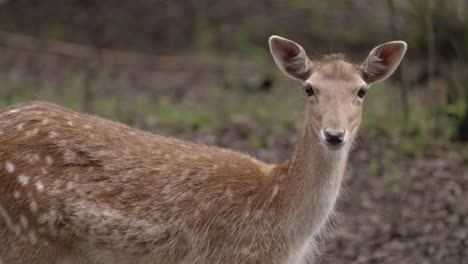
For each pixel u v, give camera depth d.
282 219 8.91
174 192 8.95
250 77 19.81
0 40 21.64
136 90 19.52
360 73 9.09
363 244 12.14
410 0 19.83
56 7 23.78
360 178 14.05
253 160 9.41
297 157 8.91
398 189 13.62
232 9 24.11
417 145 15.02
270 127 16.19
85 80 19.66
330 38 22.22
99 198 8.84
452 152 14.81
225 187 9.00
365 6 23.56
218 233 8.98
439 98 17.22
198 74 20.88
